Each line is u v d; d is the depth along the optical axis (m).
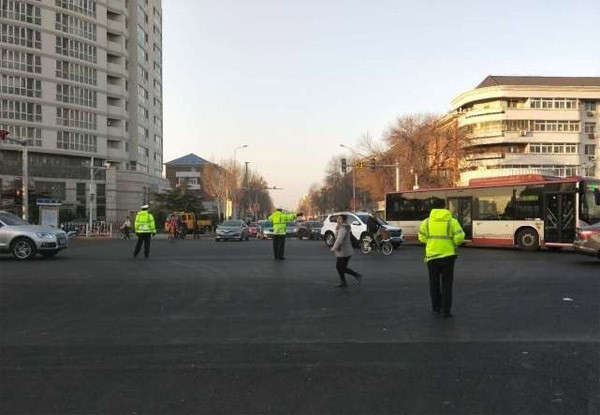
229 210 88.12
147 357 7.11
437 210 9.92
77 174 80.31
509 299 11.66
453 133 74.25
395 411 5.13
